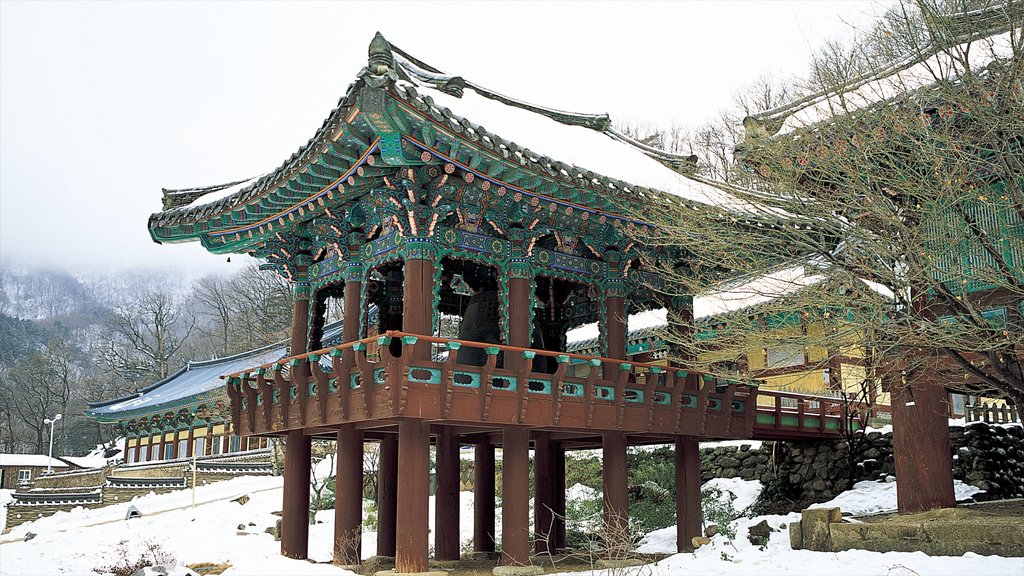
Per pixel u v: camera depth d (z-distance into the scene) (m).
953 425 24.53
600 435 21.56
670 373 21.17
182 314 136.00
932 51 15.30
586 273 21.81
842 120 15.80
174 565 21.17
